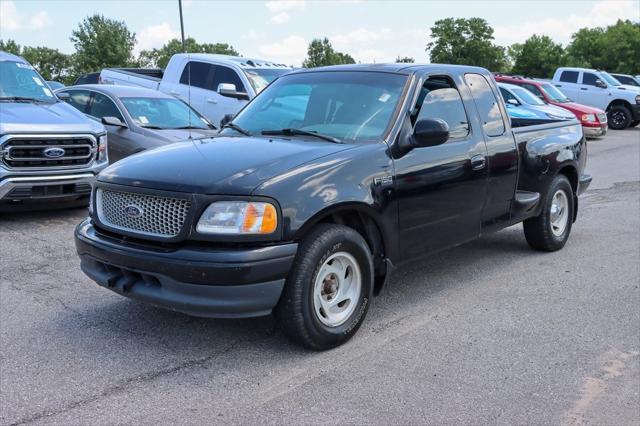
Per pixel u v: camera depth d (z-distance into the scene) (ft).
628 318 15.87
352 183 13.53
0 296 16.52
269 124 16.61
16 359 12.81
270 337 14.14
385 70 16.79
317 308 13.05
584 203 32.35
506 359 13.33
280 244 12.23
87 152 25.57
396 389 11.88
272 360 13.00
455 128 17.19
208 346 13.62
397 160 14.79
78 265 19.47
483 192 17.79
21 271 18.75
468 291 17.84
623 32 226.58
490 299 17.17
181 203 12.25
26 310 15.52
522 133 20.12
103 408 11.00
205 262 11.76
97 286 17.43
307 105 16.63
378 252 14.79
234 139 15.30
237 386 11.88
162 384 11.90
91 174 25.61
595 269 20.21
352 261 13.73
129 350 13.34
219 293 11.85
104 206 13.70
